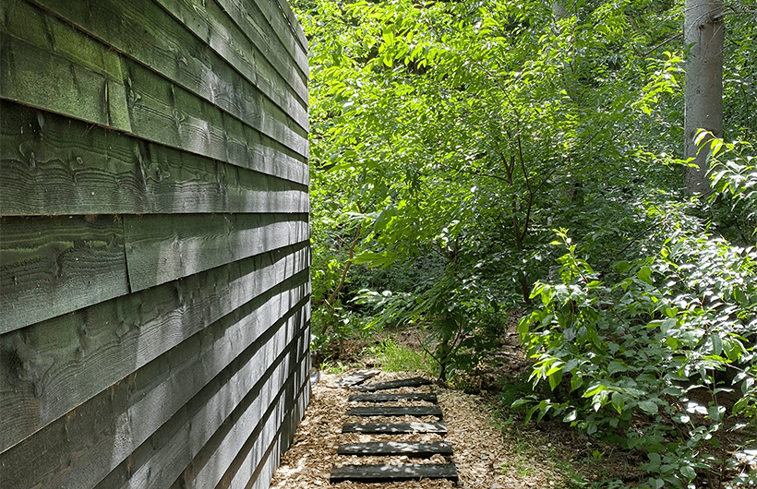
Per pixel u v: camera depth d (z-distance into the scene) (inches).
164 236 64.6
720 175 113.7
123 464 54.2
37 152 41.6
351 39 222.4
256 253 106.0
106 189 51.3
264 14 118.0
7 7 38.5
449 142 181.6
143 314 58.7
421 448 139.2
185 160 71.7
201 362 75.8
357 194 193.5
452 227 174.1
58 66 44.2
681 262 144.2
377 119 174.4
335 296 259.6
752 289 112.7
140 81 59.1
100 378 49.3
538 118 172.2
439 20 177.0
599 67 214.5
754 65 224.1
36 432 40.4
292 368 146.5
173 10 67.6
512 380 196.4
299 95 161.9
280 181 131.8
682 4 286.0
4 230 37.9
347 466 128.3
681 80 226.7
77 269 46.4
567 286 116.2
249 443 102.0
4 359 37.3
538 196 182.5
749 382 106.4
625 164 188.2
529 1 193.8
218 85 85.4
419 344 263.9
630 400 105.3
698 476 131.6
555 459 140.8
